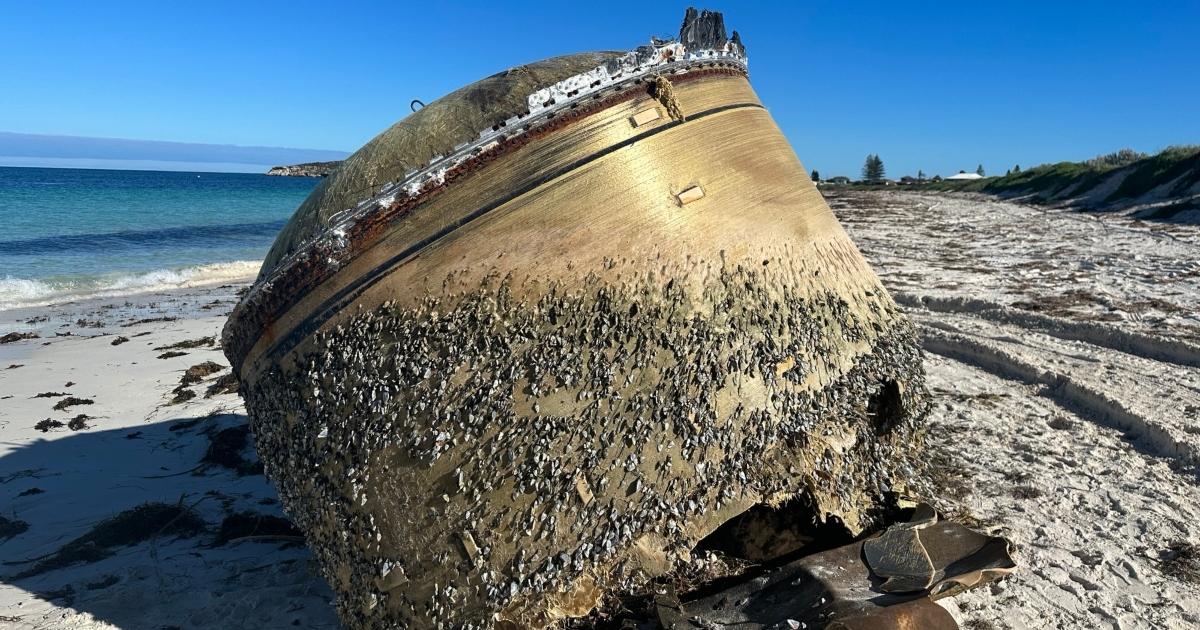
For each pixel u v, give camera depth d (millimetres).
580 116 3414
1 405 9031
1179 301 10445
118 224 35719
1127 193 25234
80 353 11758
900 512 3887
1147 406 6559
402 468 3254
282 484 3711
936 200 36812
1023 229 20969
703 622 3176
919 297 11617
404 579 3256
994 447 6047
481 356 3254
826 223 4113
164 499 6184
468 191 3373
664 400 3242
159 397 9297
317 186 4004
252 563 4953
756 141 3891
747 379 3371
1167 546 4555
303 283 3520
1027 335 9266
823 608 3105
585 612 3182
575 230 3336
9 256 24656
